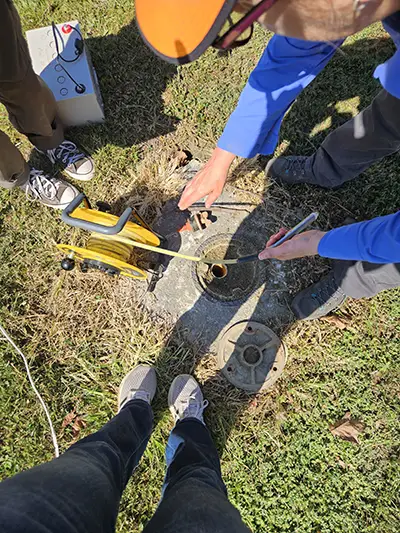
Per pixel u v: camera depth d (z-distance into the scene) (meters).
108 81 2.64
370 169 2.53
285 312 2.37
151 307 2.34
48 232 2.40
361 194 2.51
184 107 2.62
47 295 2.34
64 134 2.54
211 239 2.43
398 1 0.71
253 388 2.27
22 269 2.36
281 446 2.21
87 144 2.54
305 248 1.52
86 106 2.41
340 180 2.29
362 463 2.19
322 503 2.13
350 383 2.30
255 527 2.10
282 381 2.29
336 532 2.09
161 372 2.26
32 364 2.23
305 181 2.46
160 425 2.21
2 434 2.14
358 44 2.71
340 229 1.43
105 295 2.34
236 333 2.31
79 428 2.18
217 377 2.27
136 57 2.68
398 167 2.53
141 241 1.96
